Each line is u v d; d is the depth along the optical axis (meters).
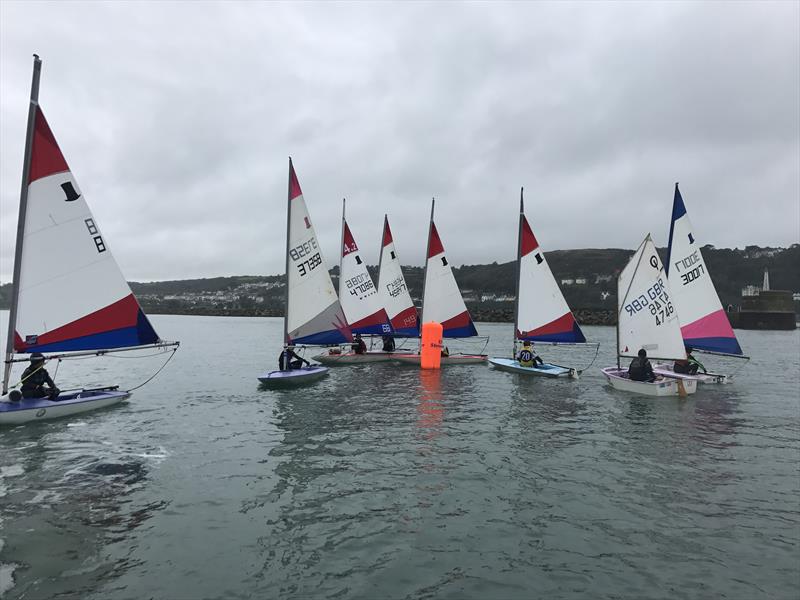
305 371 21.67
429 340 26.97
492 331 92.00
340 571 6.46
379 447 12.04
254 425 14.24
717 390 21.34
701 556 6.94
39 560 6.65
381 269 32.41
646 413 16.19
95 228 15.10
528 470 10.41
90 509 8.34
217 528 7.66
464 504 8.64
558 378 23.83
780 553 7.03
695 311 22.44
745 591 6.08
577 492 9.24
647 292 20.27
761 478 10.07
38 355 14.33
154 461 10.91
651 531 7.69
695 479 9.98
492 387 21.11
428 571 6.48
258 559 6.73
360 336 30.06
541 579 6.31
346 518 8.05
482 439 12.81
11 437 12.81
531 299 25.36
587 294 186.88
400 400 18.16
